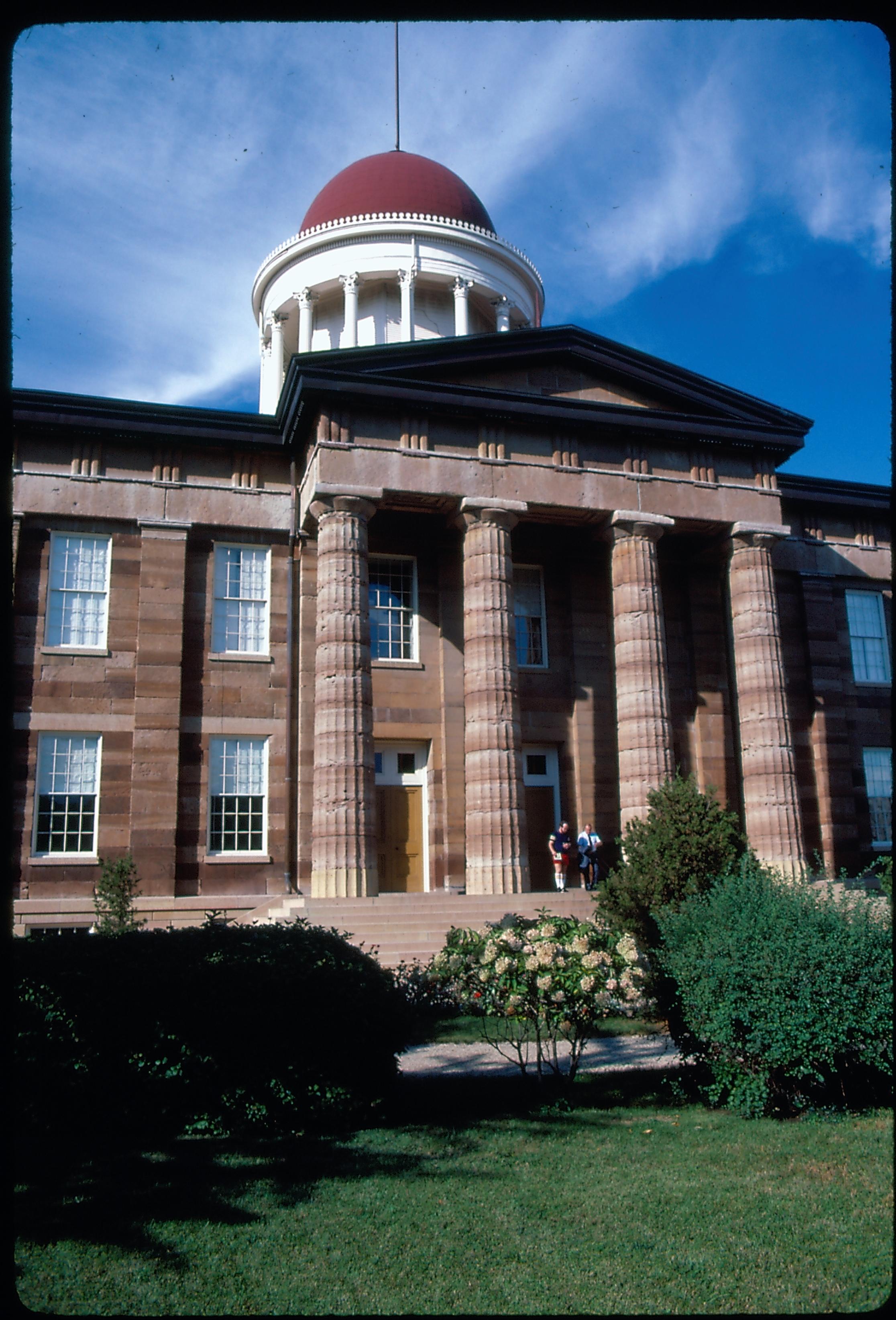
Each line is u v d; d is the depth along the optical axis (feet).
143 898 82.02
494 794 83.35
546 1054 50.08
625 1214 26.00
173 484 89.86
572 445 91.91
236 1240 24.04
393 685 93.97
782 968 36.73
